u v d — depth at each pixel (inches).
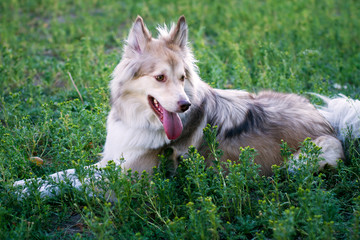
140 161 182.1
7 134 193.3
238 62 299.7
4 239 138.9
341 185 174.4
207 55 318.0
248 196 158.1
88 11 544.7
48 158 209.5
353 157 187.2
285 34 386.6
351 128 195.2
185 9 495.5
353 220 147.9
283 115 193.2
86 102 259.3
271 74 288.8
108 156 191.0
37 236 146.1
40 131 219.6
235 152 182.2
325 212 145.6
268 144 184.4
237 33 382.3
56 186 165.0
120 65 180.9
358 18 451.2
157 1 552.4
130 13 510.6
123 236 144.3
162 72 169.0
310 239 132.3
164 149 183.0
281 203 161.5
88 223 137.3
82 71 295.7
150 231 147.6
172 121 171.5
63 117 215.3
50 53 379.9
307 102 209.9
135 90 176.1
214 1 551.5
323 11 484.1
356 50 358.0
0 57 319.9
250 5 527.5
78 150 186.2
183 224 141.2
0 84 278.8
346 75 304.8
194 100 180.9
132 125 180.4
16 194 161.9
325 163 183.8
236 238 144.6
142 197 156.9
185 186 175.2
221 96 191.3
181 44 181.9
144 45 174.1
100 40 382.9
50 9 541.0
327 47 370.9
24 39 405.1
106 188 158.9
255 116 188.5
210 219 134.6
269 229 147.0
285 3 529.3
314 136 192.2
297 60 326.0
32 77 304.5
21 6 551.8
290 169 181.0
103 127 220.8
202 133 183.9
